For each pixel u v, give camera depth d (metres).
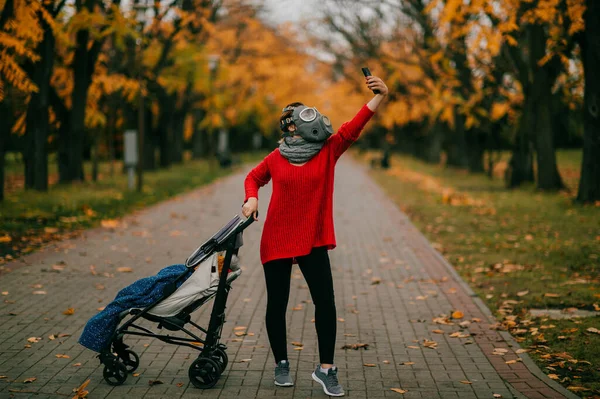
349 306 7.09
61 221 13.23
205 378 4.54
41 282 7.93
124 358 4.86
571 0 14.91
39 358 5.16
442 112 31.03
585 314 6.67
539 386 4.64
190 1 23.61
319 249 4.41
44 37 17.39
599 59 16.09
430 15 22.62
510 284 8.18
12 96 18.05
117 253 10.10
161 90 29.81
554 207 16.95
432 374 4.91
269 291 4.52
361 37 28.50
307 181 4.32
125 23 18.38
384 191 23.64
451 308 7.01
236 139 61.56
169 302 4.51
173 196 20.25
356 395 4.46
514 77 22.06
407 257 10.30
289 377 4.62
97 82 22.33
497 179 29.14
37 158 19.28
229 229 4.49
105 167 35.84
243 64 42.56
